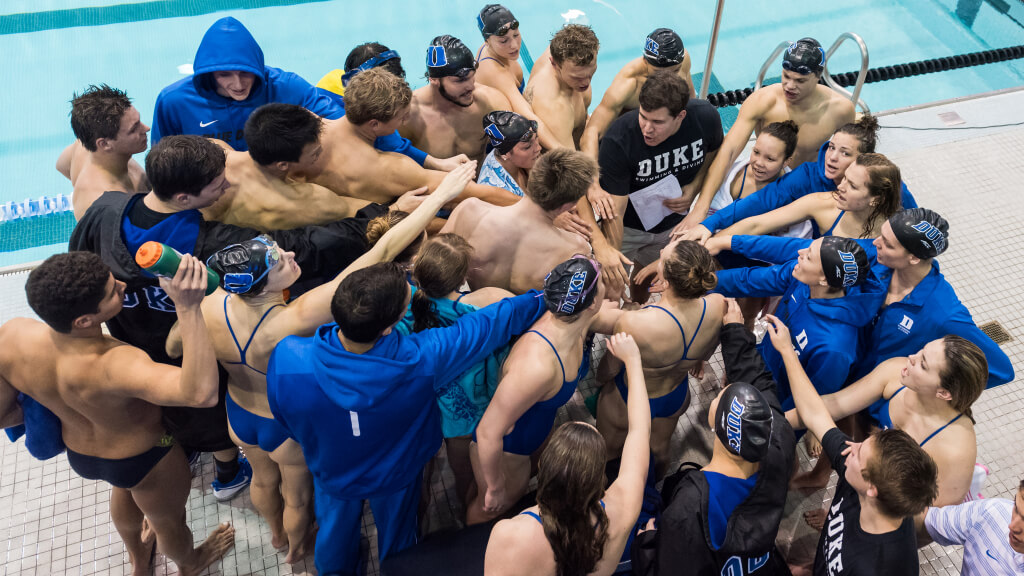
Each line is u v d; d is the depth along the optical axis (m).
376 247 2.46
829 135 3.87
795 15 8.14
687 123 3.40
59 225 5.49
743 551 2.20
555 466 1.90
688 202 3.75
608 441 3.16
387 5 8.11
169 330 2.68
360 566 3.06
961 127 5.27
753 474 2.30
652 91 3.03
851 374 3.16
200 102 3.37
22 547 3.11
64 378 2.27
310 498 2.96
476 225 2.71
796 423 2.84
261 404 2.52
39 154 6.06
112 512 2.76
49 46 7.13
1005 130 5.23
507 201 3.16
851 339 2.77
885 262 2.77
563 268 2.23
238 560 3.10
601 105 3.92
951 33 7.86
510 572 2.00
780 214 3.33
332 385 2.19
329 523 2.72
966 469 2.48
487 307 2.42
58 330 2.17
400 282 2.10
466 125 3.50
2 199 5.66
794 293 2.90
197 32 7.47
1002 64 7.40
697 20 8.07
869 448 2.18
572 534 1.93
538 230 2.64
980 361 2.32
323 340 2.21
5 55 7.00
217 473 3.25
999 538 2.32
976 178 4.86
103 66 6.95
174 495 2.73
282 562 3.10
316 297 2.34
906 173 4.90
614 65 7.46
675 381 2.89
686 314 2.63
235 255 2.11
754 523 2.23
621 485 2.23
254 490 2.88
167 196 2.38
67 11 7.57
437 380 2.32
